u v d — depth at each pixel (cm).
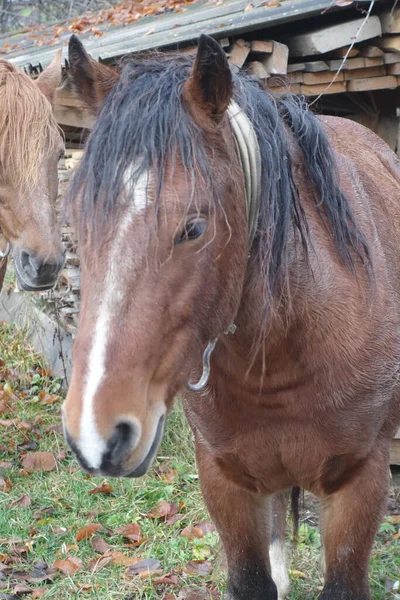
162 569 326
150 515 371
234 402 214
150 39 494
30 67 561
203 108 172
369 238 234
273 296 192
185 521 368
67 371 548
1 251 404
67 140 525
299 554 334
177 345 164
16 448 457
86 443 149
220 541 267
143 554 337
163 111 162
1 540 350
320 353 207
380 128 491
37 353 601
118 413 151
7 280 712
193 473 414
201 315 169
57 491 400
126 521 369
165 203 157
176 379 167
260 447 221
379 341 220
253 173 185
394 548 335
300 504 371
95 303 155
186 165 159
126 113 163
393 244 257
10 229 386
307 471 225
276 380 207
